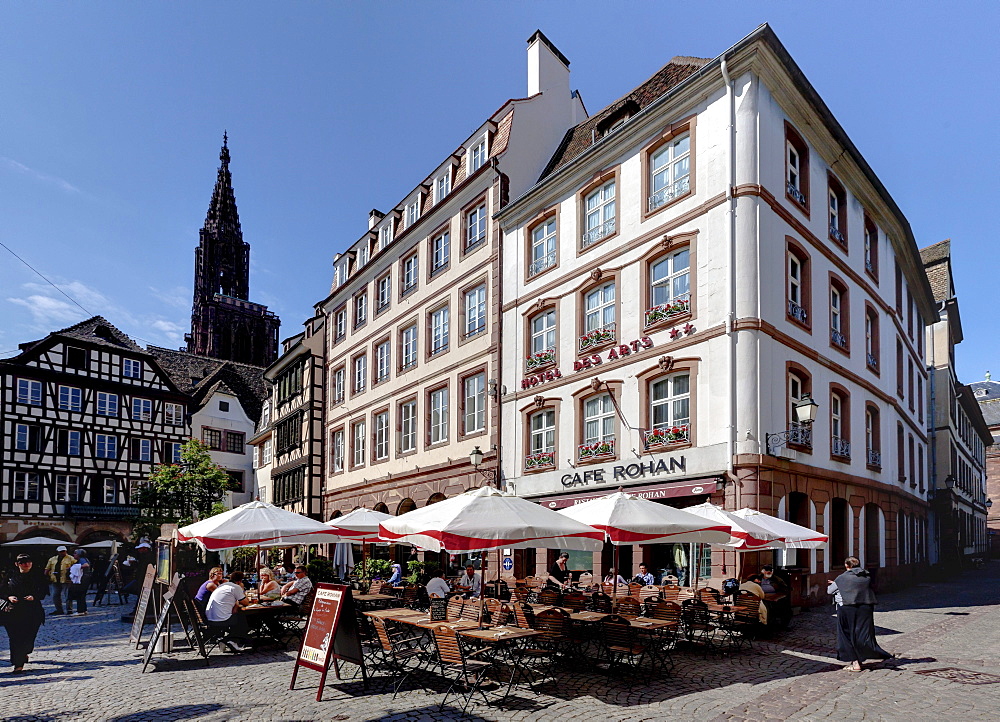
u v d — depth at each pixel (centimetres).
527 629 970
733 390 1625
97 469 4644
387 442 3120
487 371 2447
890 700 830
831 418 1939
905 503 2589
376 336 3294
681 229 1820
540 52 2728
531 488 2166
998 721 744
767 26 1675
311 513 3700
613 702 842
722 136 1744
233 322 9088
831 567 1842
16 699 909
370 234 3531
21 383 4372
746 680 940
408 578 2067
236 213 10462
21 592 1105
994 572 3766
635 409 1866
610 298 2031
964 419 4656
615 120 2244
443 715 800
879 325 2361
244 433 5741
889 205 2397
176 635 1370
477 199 2614
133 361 4944
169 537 1284
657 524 1053
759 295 1655
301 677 999
